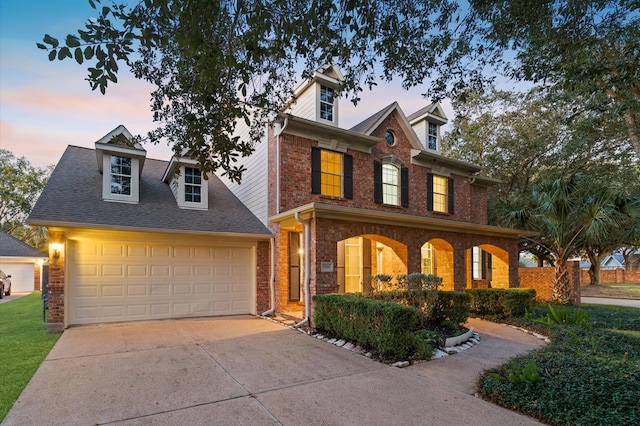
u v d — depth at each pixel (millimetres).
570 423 3586
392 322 6051
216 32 4168
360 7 4141
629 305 15055
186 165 11188
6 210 29812
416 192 14047
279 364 5785
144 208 10297
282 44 4266
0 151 28531
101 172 11047
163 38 3352
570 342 6895
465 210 15672
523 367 5137
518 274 15016
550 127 17219
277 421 3758
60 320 8266
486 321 10156
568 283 13234
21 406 4086
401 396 4469
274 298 10898
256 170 12414
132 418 3811
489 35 5184
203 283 10406
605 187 11797
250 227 11281
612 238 13336
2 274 19094
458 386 4859
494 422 3766
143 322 9250
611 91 6406
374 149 12961
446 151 21781
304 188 11266
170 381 4941
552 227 12844
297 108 13023
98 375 5164
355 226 9805
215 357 6148
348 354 6465
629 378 4484
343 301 7324
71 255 8727
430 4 4855
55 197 9211
